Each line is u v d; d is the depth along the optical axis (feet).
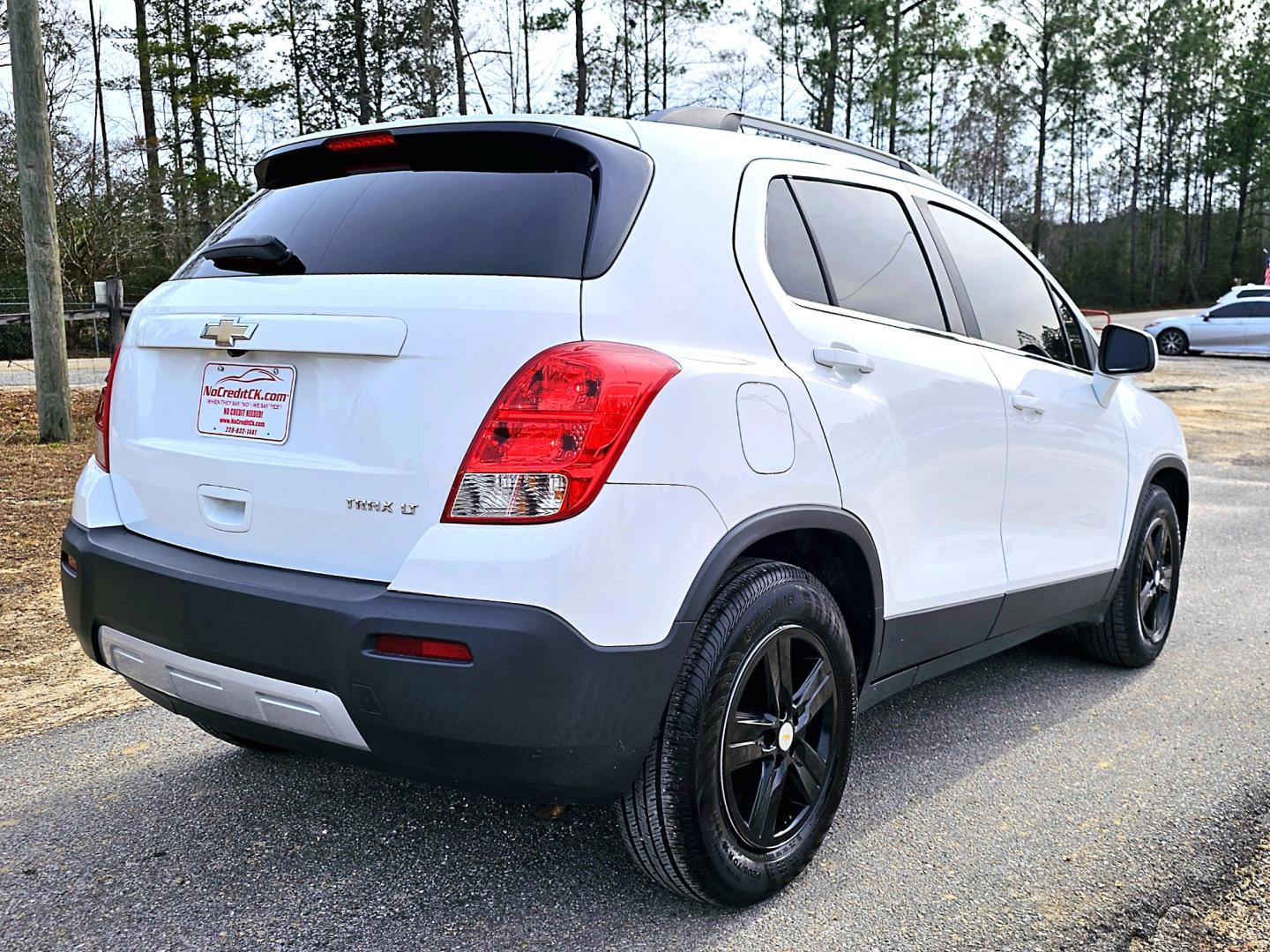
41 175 33.12
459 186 8.16
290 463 7.59
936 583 10.18
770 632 7.97
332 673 7.04
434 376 7.11
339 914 8.15
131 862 8.96
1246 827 9.73
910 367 9.85
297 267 8.16
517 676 6.65
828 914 8.20
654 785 7.48
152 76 116.37
